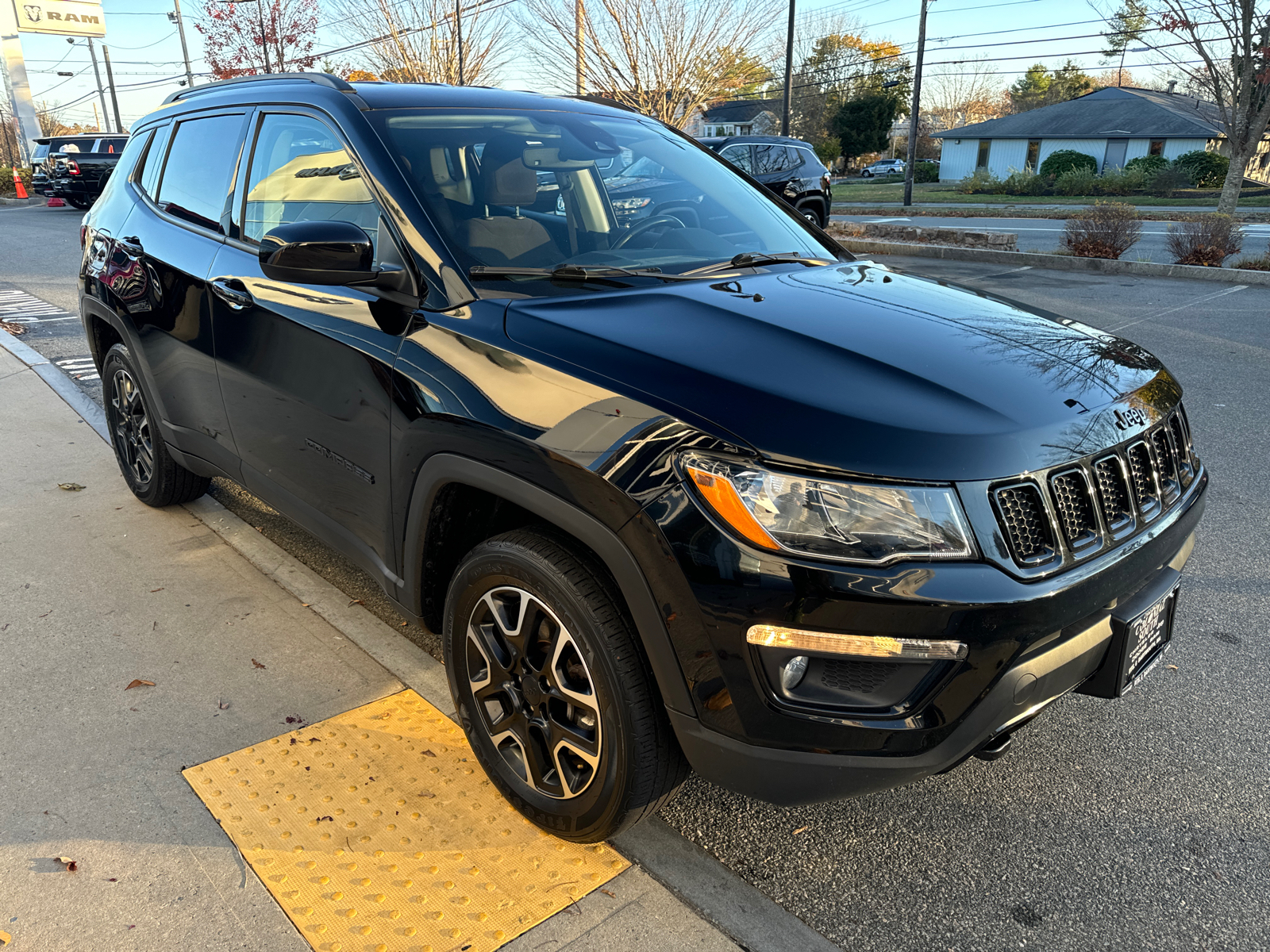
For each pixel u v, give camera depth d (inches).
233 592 130.4
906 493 64.9
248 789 90.5
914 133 1197.1
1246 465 187.0
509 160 105.5
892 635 64.4
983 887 80.7
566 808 81.6
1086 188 1453.0
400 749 97.3
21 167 1446.9
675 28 690.8
